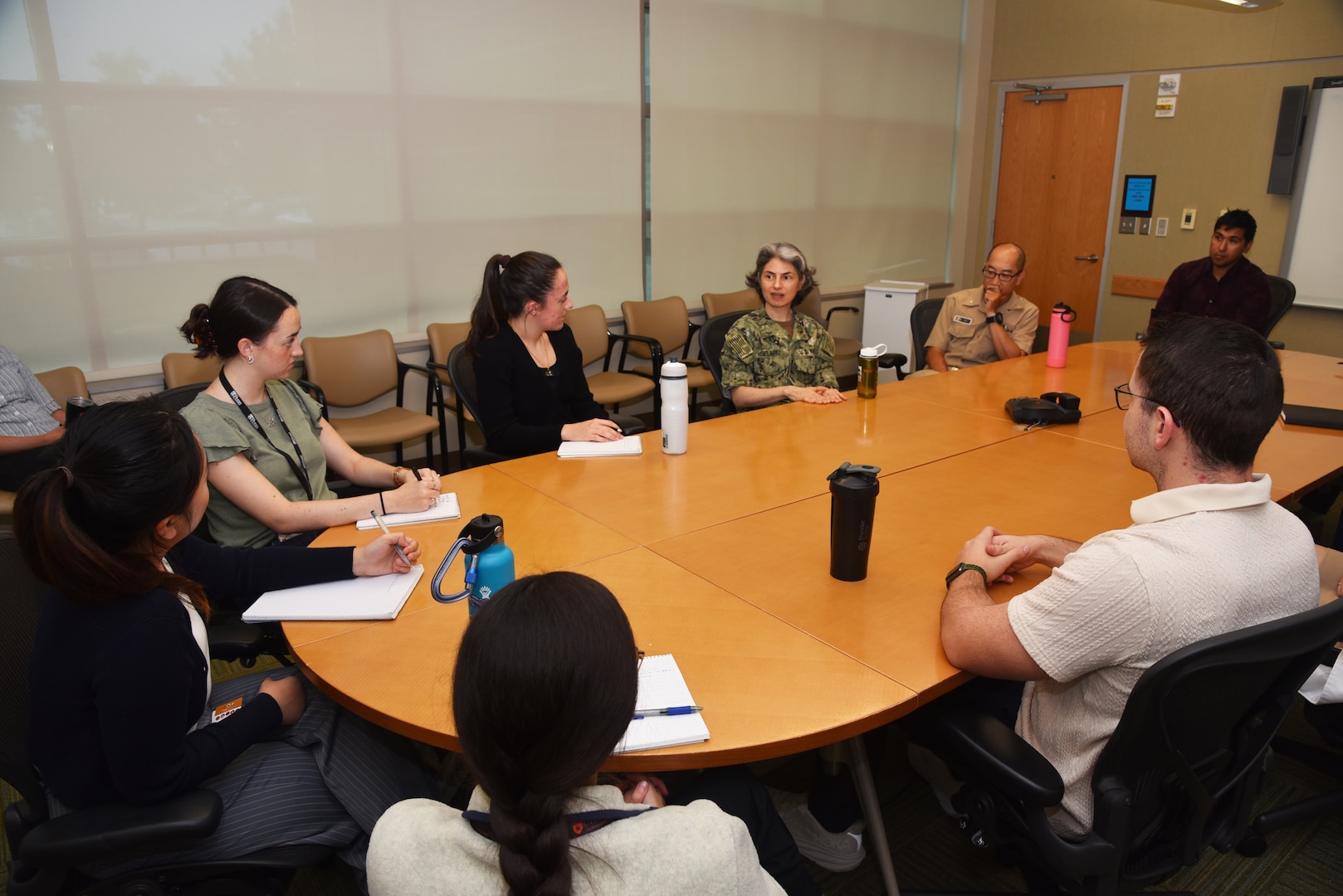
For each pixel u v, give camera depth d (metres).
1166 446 1.11
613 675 0.65
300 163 3.69
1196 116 5.34
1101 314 6.08
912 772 2.04
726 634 1.31
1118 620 1.03
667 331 4.80
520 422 2.63
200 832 1.06
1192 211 5.46
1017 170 6.33
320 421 2.14
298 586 1.47
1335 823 1.88
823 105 5.46
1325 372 3.22
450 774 1.60
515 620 0.64
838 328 6.03
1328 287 4.96
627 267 4.81
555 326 2.64
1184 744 1.12
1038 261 6.35
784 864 1.19
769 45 5.08
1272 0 3.14
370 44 3.75
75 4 3.11
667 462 2.16
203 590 1.31
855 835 1.67
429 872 0.70
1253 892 1.69
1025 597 1.12
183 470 1.07
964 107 6.29
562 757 0.64
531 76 4.22
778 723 1.09
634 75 4.57
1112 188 5.84
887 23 5.66
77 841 1.03
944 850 1.80
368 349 3.82
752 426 2.50
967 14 6.12
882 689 1.16
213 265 3.58
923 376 3.18
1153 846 1.23
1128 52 5.57
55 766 1.07
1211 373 1.05
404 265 4.06
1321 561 1.60
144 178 3.36
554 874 0.63
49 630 1.05
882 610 1.38
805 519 1.77
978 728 1.17
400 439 3.56
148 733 1.04
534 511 1.83
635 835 0.69
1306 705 1.72
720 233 5.16
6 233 3.14
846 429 2.45
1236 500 1.04
